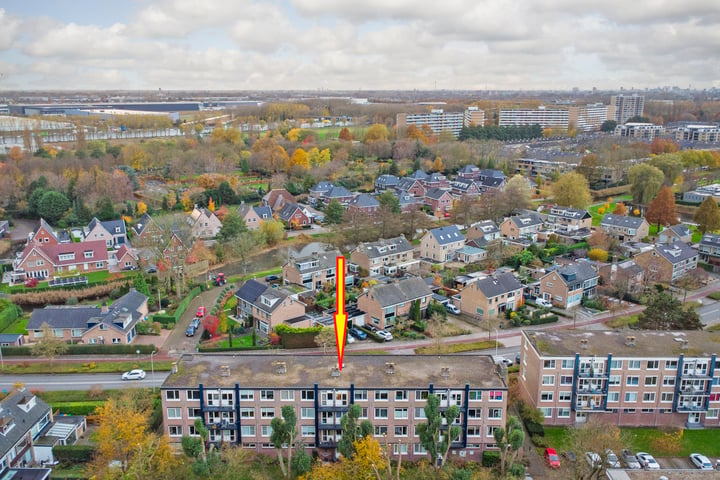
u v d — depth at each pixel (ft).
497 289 406.82
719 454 264.72
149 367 334.24
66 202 633.61
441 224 643.04
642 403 283.59
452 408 235.81
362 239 548.31
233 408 256.93
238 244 496.23
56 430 265.54
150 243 459.32
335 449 259.39
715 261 514.68
